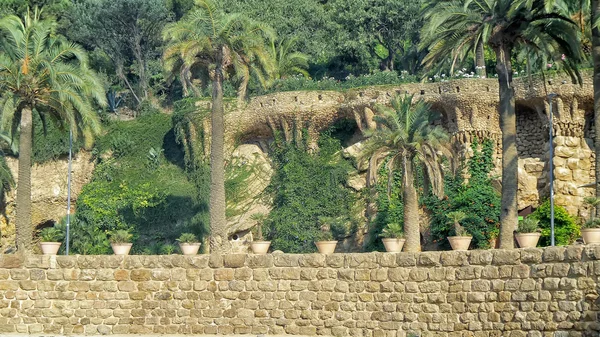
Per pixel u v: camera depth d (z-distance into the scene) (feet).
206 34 156.04
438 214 185.26
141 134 238.68
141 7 287.07
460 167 190.90
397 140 158.92
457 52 140.36
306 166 205.77
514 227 137.18
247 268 129.39
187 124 220.84
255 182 211.20
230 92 226.17
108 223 216.33
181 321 130.62
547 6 128.47
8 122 150.82
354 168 201.36
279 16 276.41
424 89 199.00
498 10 139.95
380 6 264.52
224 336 127.95
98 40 288.71
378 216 189.78
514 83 191.52
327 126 209.97
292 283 127.03
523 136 194.08
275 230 200.54
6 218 228.63
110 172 231.71
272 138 216.74
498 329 110.93
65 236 213.66
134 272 132.87
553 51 142.51
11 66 149.89
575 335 104.17
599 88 129.80
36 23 154.20
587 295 103.91
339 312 123.75
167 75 164.04
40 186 233.96
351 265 124.26
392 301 120.37
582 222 180.24
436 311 116.78
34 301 133.59
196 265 131.44
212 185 153.07
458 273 115.75
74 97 153.99
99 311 132.46
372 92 204.33
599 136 128.67
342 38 266.36
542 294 107.76
